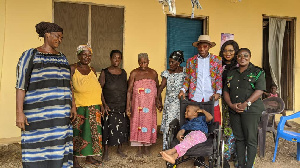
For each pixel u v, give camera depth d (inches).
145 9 230.5
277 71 271.6
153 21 233.0
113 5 221.5
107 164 152.7
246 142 133.6
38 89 105.3
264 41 277.7
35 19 203.8
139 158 163.8
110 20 222.8
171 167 121.6
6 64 197.9
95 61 219.8
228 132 145.4
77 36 214.4
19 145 186.4
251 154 131.6
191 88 150.8
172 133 129.9
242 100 132.1
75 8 213.2
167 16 242.8
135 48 228.8
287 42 277.1
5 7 195.8
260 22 262.7
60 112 108.8
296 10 272.2
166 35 237.8
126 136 165.5
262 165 154.7
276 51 271.1
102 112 156.9
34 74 104.5
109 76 158.7
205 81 149.3
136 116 162.7
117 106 159.6
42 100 105.8
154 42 233.9
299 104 274.4
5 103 198.7
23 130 106.5
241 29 257.3
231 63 150.8
